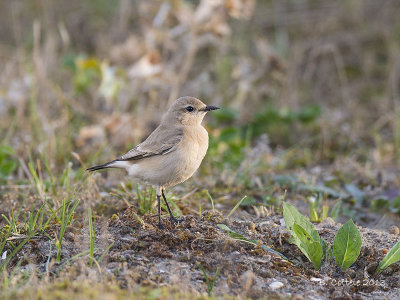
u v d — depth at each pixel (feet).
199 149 33.01
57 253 27.04
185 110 33.65
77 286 22.95
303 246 27.81
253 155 45.34
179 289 23.71
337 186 42.68
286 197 40.01
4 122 51.29
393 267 28.17
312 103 61.82
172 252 27.68
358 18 67.82
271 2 73.15
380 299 25.59
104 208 34.73
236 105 57.52
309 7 70.33
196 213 35.06
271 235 30.35
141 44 53.83
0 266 26.20
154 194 35.06
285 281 26.25
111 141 48.65
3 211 34.09
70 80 59.26
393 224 37.22
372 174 45.91
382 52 66.23
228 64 61.57
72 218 31.58
